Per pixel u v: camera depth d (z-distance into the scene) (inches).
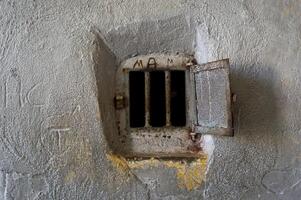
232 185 60.0
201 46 62.0
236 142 59.7
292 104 60.6
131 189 59.4
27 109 58.9
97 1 60.4
